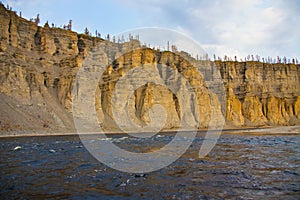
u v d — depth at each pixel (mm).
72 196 9977
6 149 25875
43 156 21203
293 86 137125
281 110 122750
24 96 59594
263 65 138250
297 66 143750
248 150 26578
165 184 12031
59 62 80562
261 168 16141
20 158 19938
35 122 55031
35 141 36375
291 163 18078
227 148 28734
